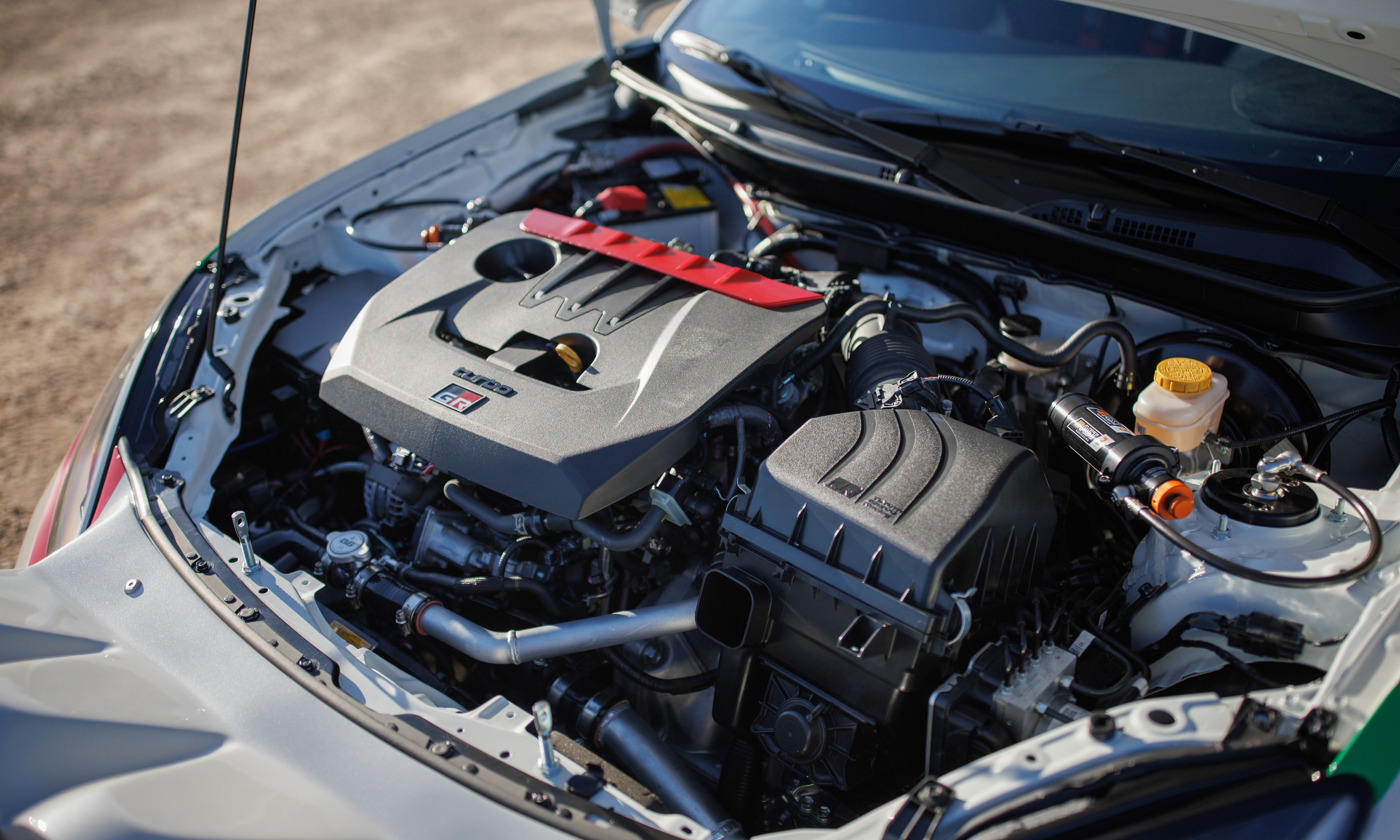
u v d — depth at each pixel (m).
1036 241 2.42
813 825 1.78
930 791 1.37
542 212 2.50
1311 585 1.54
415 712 1.64
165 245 5.94
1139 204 2.37
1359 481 2.23
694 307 2.08
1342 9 2.19
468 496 2.10
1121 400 2.33
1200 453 2.01
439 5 10.59
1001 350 2.38
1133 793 1.32
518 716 1.70
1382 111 2.25
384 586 2.01
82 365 4.77
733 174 3.06
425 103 8.01
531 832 1.42
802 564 1.64
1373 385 2.18
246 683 1.62
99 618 1.73
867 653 1.54
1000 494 1.63
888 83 2.85
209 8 10.41
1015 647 1.65
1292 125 2.34
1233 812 1.32
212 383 2.34
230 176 2.20
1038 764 1.37
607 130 3.69
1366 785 1.35
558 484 1.72
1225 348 2.26
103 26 9.84
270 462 2.55
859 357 2.23
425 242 2.85
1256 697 1.44
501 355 2.00
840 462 1.72
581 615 2.09
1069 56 2.71
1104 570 2.05
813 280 2.58
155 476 2.08
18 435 4.22
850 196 2.68
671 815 1.54
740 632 1.77
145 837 1.38
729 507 1.77
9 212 6.36
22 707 1.51
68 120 7.76
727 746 2.00
